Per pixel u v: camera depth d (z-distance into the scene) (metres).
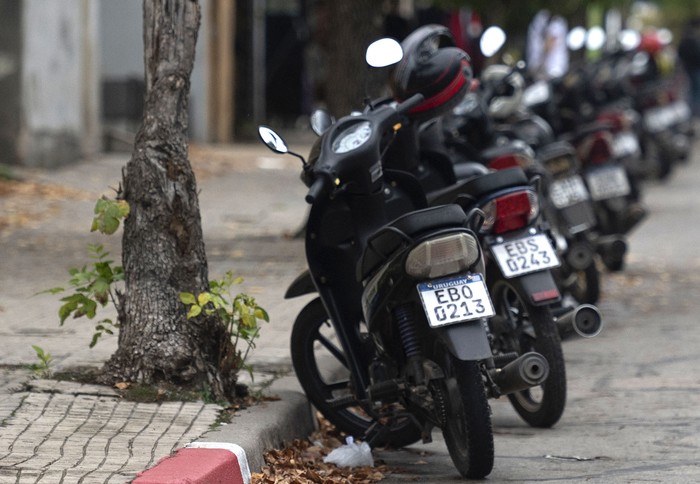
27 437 9.37
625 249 17.09
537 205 11.31
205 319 10.72
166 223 10.78
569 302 15.73
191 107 37.97
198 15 10.91
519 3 30.62
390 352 10.23
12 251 19.55
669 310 17.48
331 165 9.91
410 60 11.27
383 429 10.56
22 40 27.64
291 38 43.25
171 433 9.60
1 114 27.81
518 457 10.64
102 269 11.01
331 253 10.51
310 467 10.05
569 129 21.47
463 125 15.56
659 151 34.00
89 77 31.33
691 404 12.41
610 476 9.91
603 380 13.59
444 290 9.50
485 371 9.97
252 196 27.30
